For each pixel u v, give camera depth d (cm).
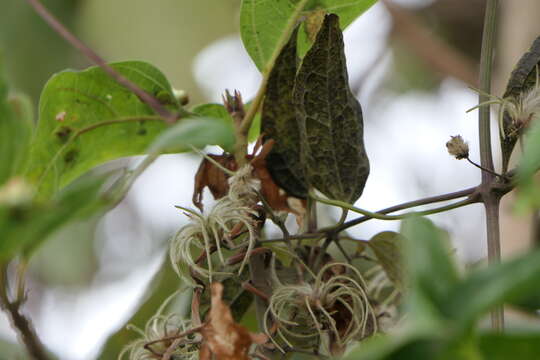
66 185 67
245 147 63
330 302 62
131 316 69
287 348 62
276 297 61
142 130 66
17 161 53
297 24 64
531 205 50
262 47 64
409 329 48
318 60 63
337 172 64
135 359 61
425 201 61
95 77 65
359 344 62
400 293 66
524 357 49
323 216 79
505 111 61
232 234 61
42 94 64
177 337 58
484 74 62
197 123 53
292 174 64
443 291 48
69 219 51
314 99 63
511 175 60
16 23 100
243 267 63
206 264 65
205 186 64
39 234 52
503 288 47
